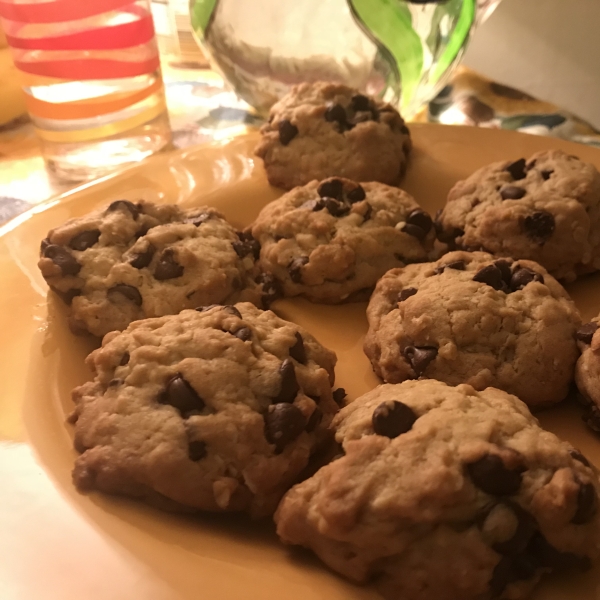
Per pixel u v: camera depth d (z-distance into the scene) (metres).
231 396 0.16
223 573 0.13
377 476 0.14
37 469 0.15
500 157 0.28
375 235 0.24
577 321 0.20
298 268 0.23
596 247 0.23
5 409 0.17
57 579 0.13
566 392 0.20
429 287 0.21
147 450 0.15
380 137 0.26
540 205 0.23
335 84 0.28
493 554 0.13
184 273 0.22
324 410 0.18
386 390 0.17
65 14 0.25
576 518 0.13
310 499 0.14
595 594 0.13
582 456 0.15
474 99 0.34
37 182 0.28
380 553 0.13
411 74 0.30
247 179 0.27
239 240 0.24
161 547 0.14
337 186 0.25
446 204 0.26
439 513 0.13
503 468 0.13
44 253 0.21
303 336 0.20
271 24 0.29
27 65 0.26
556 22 0.34
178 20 0.36
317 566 0.14
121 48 0.27
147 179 0.26
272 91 0.31
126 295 0.21
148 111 0.29
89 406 0.17
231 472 0.16
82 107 0.27
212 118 0.33
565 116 0.32
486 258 0.22
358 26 0.28
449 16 0.29
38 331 0.20
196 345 0.17
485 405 0.15
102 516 0.15
